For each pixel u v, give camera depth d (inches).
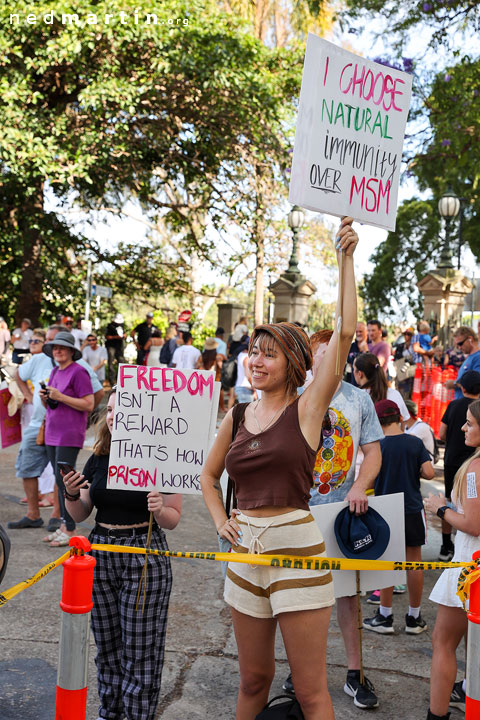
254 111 704.4
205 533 281.6
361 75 114.3
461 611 135.0
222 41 663.1
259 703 112.1
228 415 117.6
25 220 722.2
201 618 196.1
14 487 345.4
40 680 157.4
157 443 128.5
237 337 630.5
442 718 135.4
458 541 139.3
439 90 457.1
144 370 129.2
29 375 287.1
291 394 111.2
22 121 621.3
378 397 207.6
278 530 105.7
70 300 863.1
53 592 209.8
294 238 773.3
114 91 634.2
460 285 650.2
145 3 636.1
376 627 193.8
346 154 113.7
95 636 128.3
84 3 620.1
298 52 725.9
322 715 105.1
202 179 803.4
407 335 566.9
